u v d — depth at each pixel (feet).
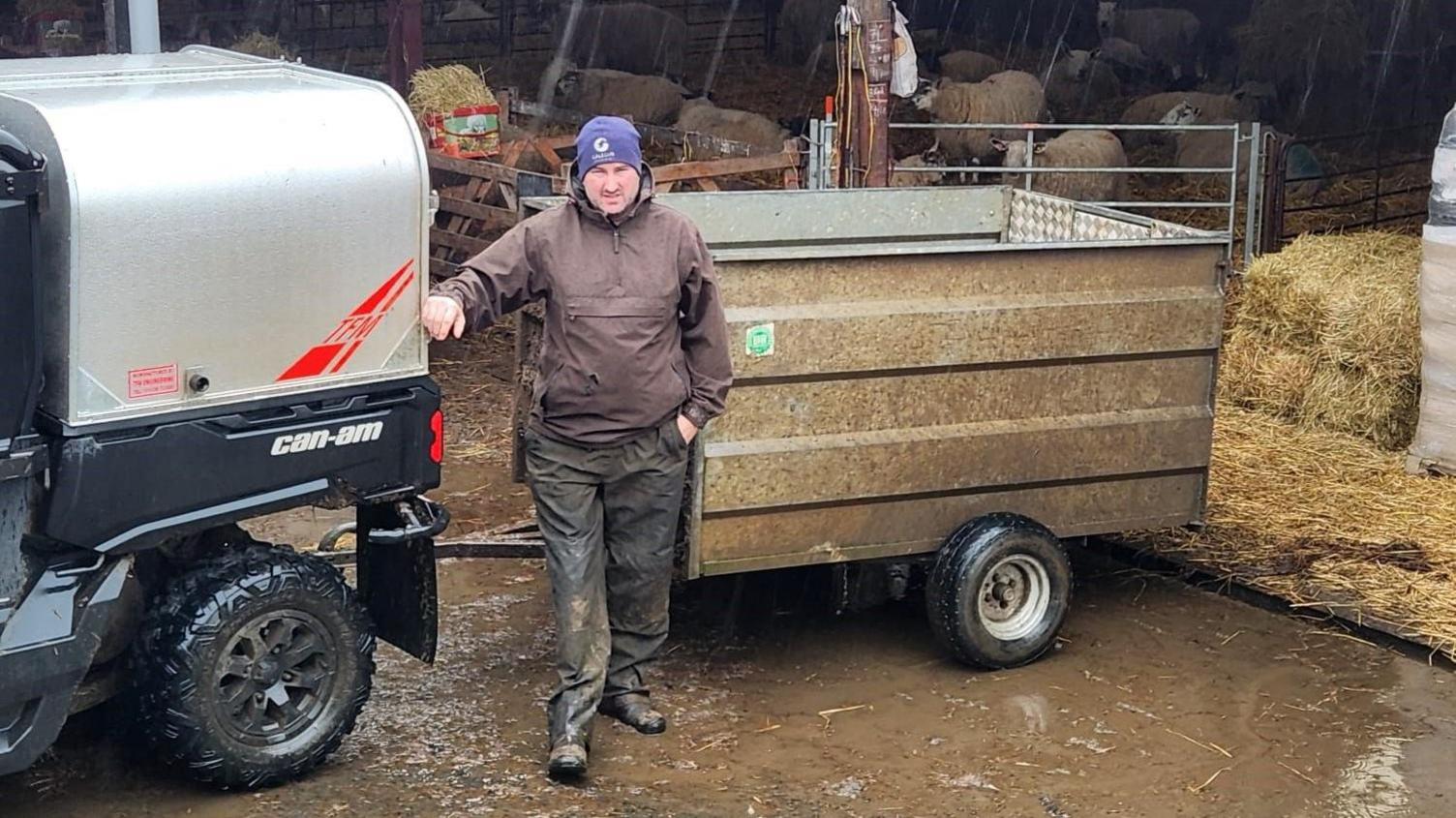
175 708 13.01
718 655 17.20
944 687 16.42
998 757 14.79
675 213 14.30
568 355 14.01
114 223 11.96
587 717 14.24
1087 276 16.90
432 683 16.21
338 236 13.16
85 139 11.94
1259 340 26.84
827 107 29.17
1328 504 22.02
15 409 11.80
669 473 14.48
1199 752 14.96
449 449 24.88
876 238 21.25
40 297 11.84
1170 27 67.00
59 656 12.35
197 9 55.98
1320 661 17.28
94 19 47.57
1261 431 25.35
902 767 14.56
